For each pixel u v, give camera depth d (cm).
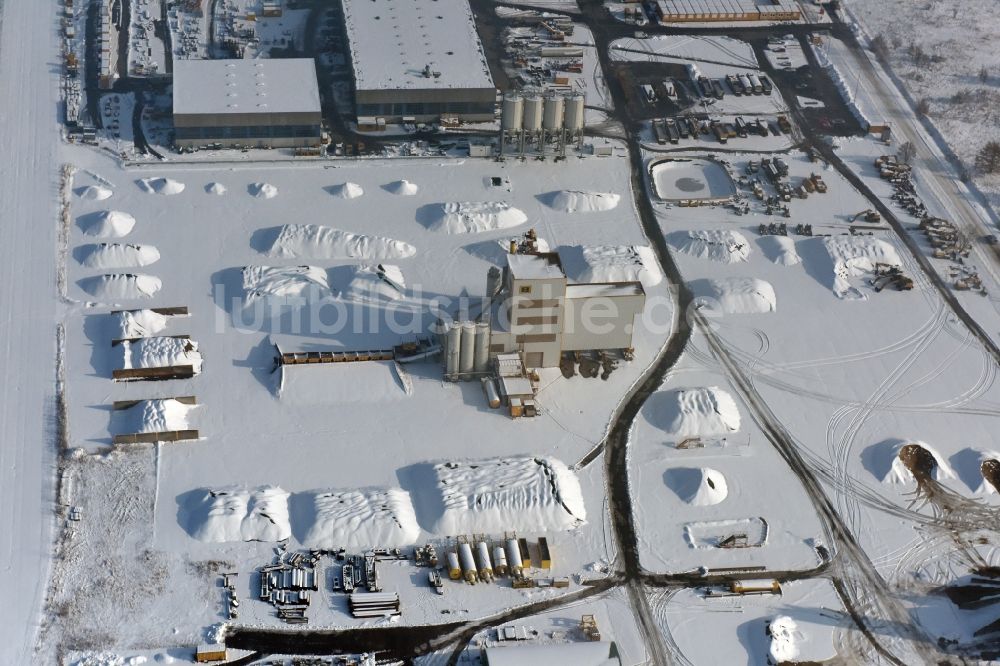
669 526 9600
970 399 11088
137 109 14875
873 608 9000
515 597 8894
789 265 12750
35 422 10119
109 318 11325
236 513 9250
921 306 12294
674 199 13738
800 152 14912
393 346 11156
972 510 9925
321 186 13575
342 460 9950
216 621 8531
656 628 8725
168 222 12794
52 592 8656
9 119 14425
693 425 10481
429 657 8388
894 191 14200
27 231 12500
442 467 9856
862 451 10438
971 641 8775
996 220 13788
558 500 9581
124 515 9312
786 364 11375
